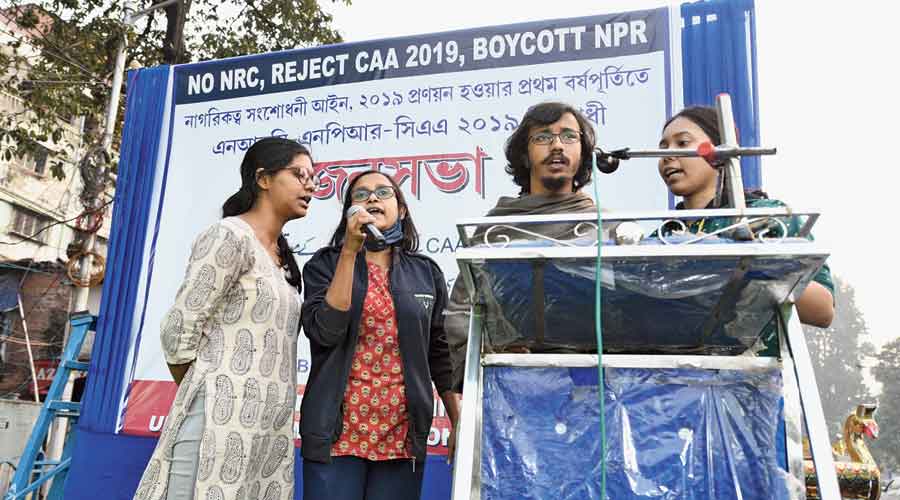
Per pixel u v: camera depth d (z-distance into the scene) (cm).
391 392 229
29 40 1016
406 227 263
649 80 386
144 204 452
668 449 132
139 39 939
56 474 434
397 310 235
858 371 5619
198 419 201
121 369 427
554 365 141
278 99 446
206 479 194
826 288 177
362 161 423
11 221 1212
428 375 237
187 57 991
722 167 198
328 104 437
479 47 416
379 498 225
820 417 122
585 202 238
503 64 410
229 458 199
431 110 417
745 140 363
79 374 875
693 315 146
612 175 378
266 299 217
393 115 423
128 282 441
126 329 433
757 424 131
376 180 253
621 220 137
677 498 129
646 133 381
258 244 223
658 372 137
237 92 454
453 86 416
